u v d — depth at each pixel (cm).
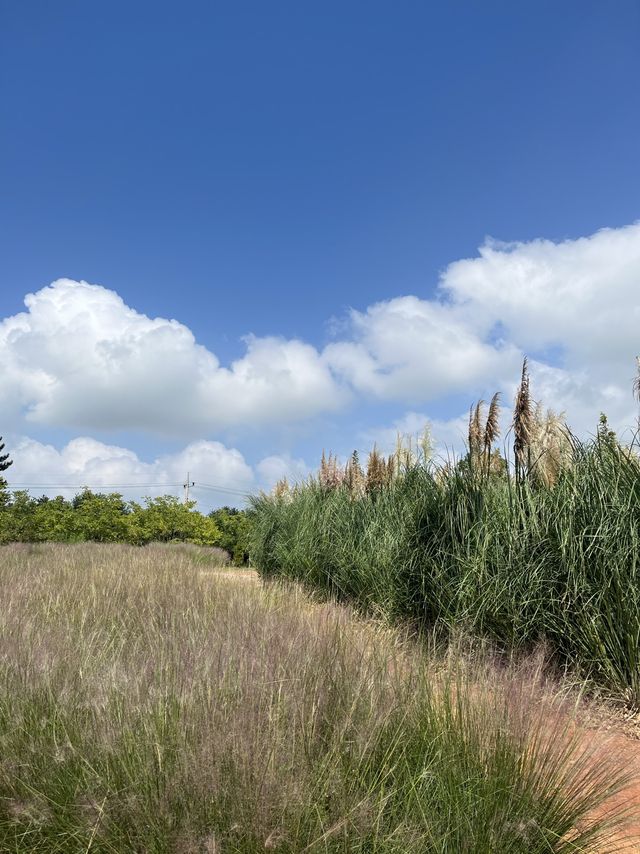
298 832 216
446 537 738
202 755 230
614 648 508
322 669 339
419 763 267
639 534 539
